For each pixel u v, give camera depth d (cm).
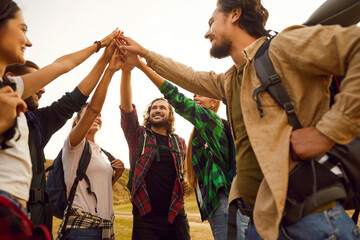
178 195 316
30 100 179
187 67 208
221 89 186
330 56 104
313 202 99
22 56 130
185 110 262
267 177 106
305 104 116
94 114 240
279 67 121
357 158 105
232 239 144
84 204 243
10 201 99
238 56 159
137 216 307
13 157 108
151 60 220
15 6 125
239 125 141
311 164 104
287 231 106
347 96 96
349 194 107
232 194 149
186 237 315
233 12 159
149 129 347
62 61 178
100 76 224
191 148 284
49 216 164
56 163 251
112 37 231
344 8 122
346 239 98
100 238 245
